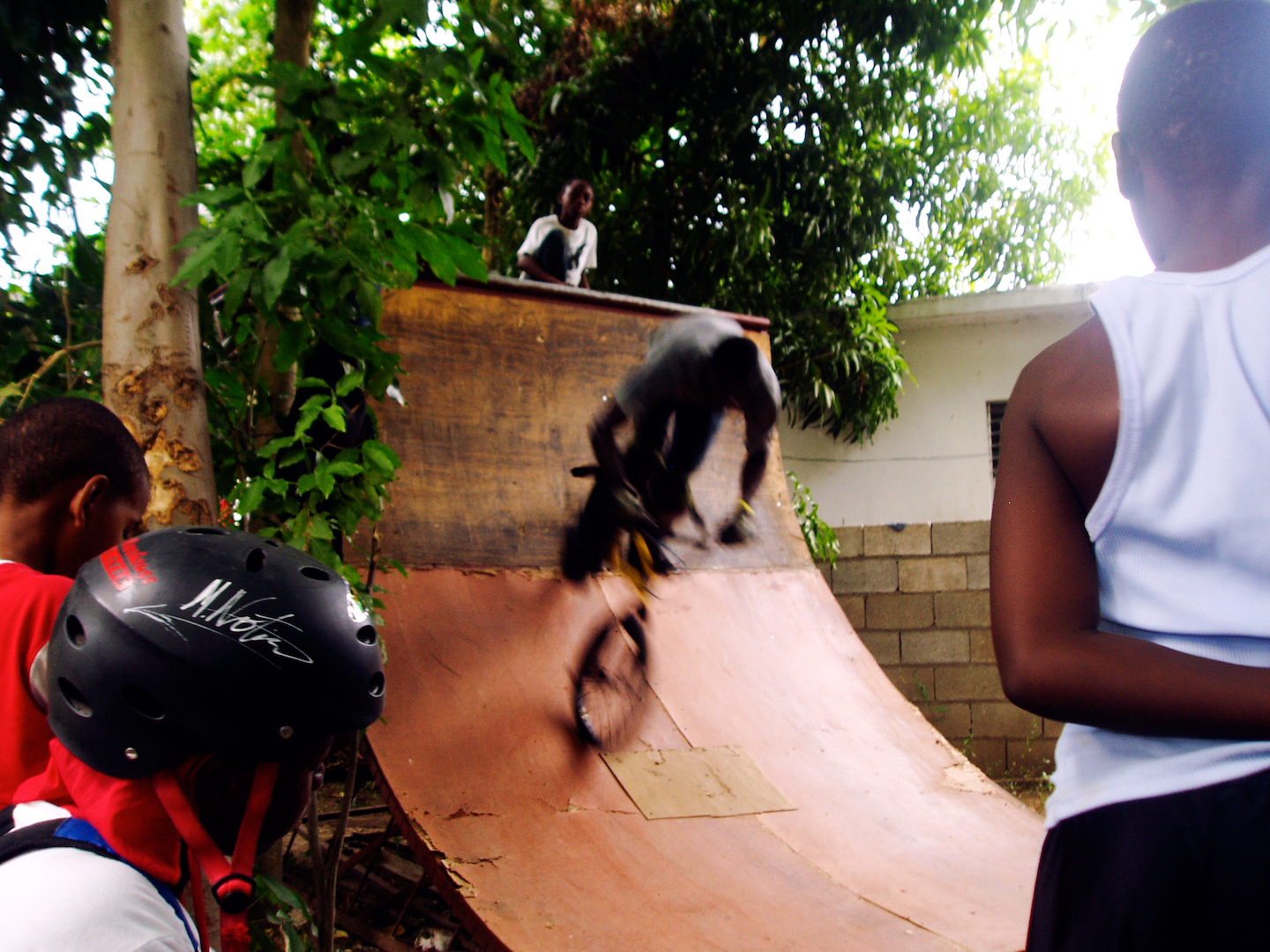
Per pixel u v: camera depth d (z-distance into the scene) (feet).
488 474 12.56
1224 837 2.52
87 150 9.68
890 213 26.58
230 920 2.68
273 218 7.34
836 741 12.22
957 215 29.81
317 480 7.13
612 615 12.32
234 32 25.32
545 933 7.73
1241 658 2.57
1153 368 2.75
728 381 12.78
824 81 24.85
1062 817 2.84
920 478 27.45
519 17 10.27
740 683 12.48
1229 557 2.61
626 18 24.50
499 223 27.84
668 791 10.25
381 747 9.31
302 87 7.35
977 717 19.53
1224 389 2.68
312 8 9.40
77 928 2.56
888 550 20.29
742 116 24.13
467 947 10.09
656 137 26.50
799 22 23.67
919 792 11.70
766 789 10.82
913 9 24.00
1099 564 2.85
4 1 8.70
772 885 9.14
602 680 11.43
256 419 9.04
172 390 6.88
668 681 11.96
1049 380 2.98
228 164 8.94
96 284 9.10
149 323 6.89
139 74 7.03
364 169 7.54
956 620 19.80
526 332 13.69
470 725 10.02
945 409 27.55
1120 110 3.16
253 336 8.36
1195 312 2.80
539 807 9.42
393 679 10.10
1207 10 2.99
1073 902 2.72
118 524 4.42
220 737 2.73
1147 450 2.71
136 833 2.80
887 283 28.66
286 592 2.93
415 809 8.79
